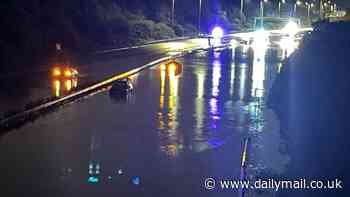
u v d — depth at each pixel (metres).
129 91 49.94
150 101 46.56
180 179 27.64
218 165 29.86
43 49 69.19
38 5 78.31
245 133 36.81
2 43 60.34
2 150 30.84
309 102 38.41
